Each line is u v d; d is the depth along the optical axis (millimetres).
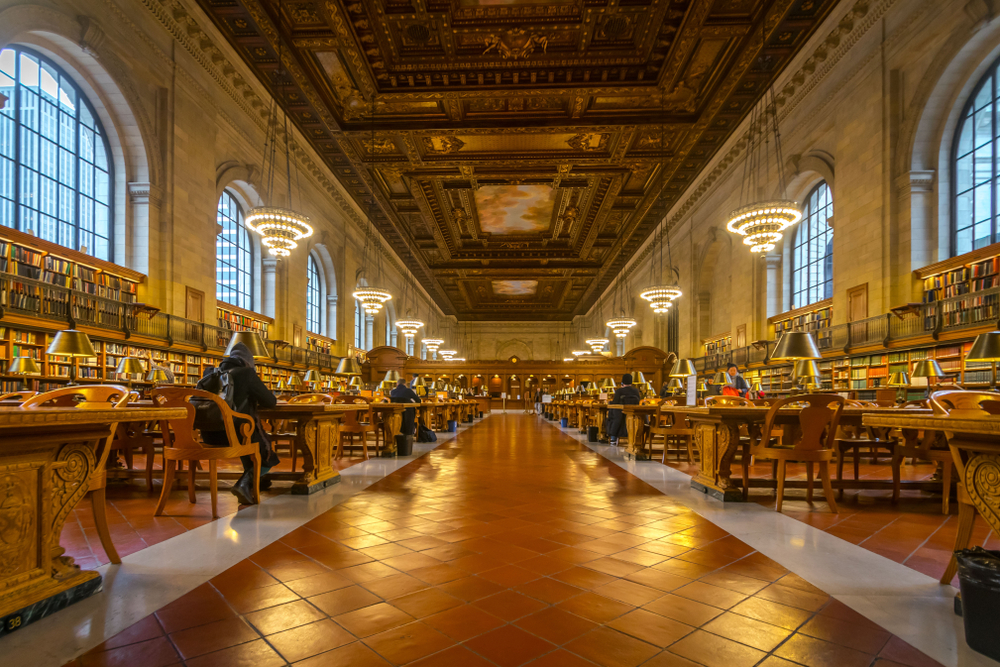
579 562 2980
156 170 11250
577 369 34250
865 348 11453
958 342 9438
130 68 10484
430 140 15477
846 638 2064
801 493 5238
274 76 12781
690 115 13828
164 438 4457
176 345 11633
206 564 2896
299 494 4957
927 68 10031
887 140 10883
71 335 6121
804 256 15617
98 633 2062
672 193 20734
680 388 11516
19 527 2154
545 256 28094
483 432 14094
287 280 17875
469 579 2697
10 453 2104
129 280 10836
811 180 14523
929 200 10492
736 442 4820
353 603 2379
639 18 10516
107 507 4391
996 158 9430
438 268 30000
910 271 10555
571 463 7523
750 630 2129
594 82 12430
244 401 4539
